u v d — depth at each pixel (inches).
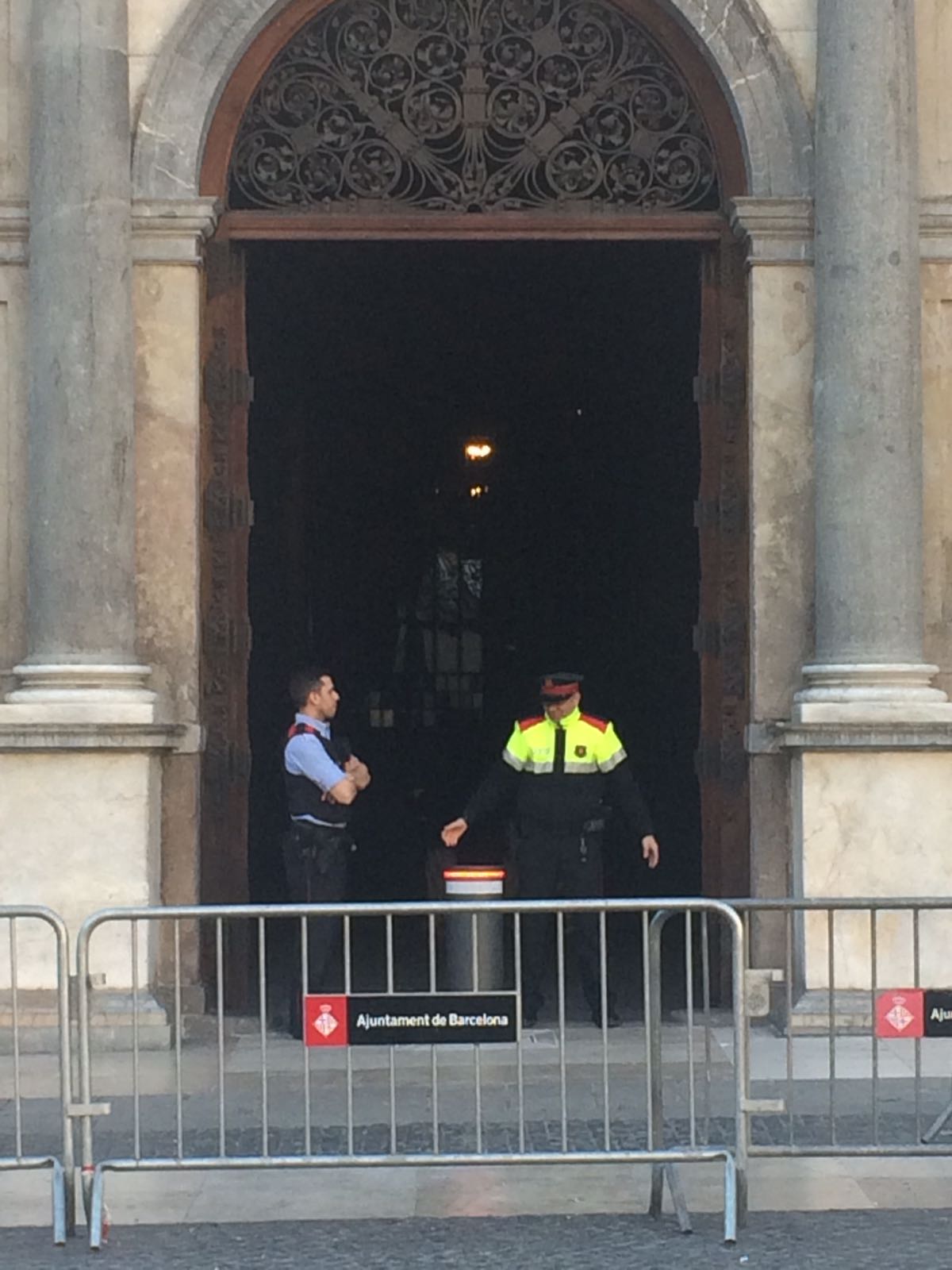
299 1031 395.2
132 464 398.3
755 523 410.6
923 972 384.5
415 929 532.1
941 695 390.3
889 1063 357.4
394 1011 258.8
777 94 411.2
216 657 416.2
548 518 858.1
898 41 397.1
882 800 386.9
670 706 700.0
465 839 573.0
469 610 859.4
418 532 857.5
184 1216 261.0
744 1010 255.3
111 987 380.2
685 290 581.0
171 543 406.9
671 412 667.4
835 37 397.7
